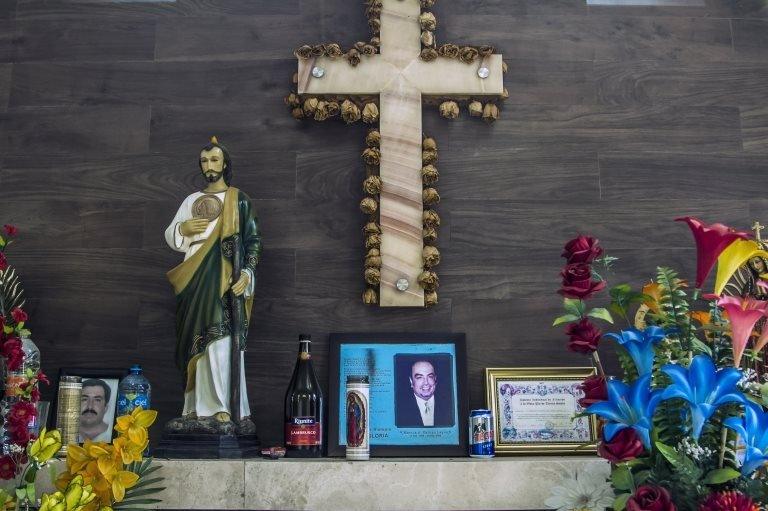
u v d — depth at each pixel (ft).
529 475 6.08
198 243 6.85
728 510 3.53
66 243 7.82
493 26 8.20
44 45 8.27
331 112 7.81
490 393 7.17
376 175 7.72
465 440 6.96
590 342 4.17
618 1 8.28
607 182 7.89
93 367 7.42
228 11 8.27
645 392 3.86
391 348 7.27
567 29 8.23
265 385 7.44
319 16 8.22
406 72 7.79
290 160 7.91
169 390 7.49
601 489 4.31
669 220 7.82
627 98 8.08
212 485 6.07
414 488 6.05
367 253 7.58
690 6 8.29
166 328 7.62
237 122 8.01
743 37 8.27
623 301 4.40
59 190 7.95
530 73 8.11
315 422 6.77
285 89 8.07
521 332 7.55
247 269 6.83
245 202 7.07
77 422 6.77
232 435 6.46
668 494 3.69
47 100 8.14
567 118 8.02
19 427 5.57
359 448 6.38
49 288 7.73
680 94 8.11
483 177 7.87
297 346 7.52
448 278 7.65
